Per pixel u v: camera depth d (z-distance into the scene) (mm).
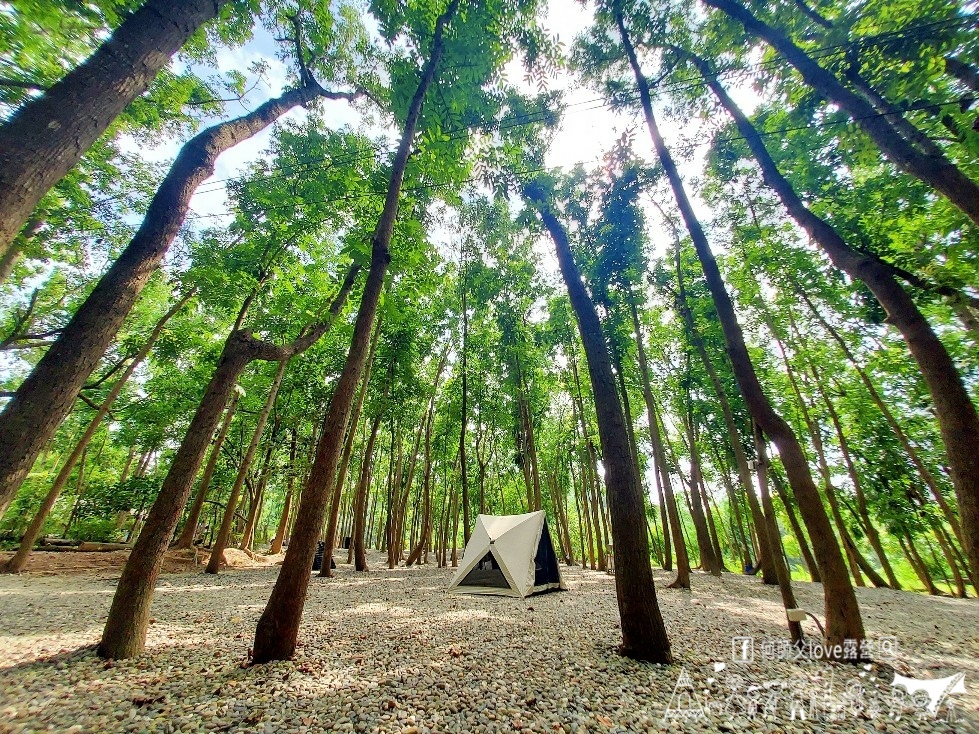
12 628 5289
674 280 14062
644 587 5012
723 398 9461
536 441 24734
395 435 21031
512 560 10703
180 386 16938
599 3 7715
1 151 2121
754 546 18531
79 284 13672
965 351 12883
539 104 8086
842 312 12609
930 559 21906
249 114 5344
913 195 8422
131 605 4605
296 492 20359
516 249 15844
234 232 11477
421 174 7555
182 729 3016
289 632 4477
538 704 3609
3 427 2615
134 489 15086
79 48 4152
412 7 6469
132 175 10633
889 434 15500
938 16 5602
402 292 7801
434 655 4898
